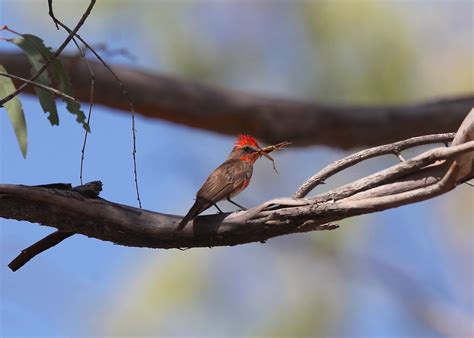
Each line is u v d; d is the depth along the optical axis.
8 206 5.98
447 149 5.84
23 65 10.85
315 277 13.70
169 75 12.25
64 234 6.32
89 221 6.12
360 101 13.38
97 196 6.15
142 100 11.99
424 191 5.79
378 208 5.90
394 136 12.54
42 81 7.12
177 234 6.16
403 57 13.43
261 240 6.19
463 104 12.48
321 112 12.32
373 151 6.42
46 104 7.12
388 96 13.37
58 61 7.21
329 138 12.38
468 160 5.83
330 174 6.47
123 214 6.14
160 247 6.30
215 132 12.66
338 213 5.95
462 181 5.95
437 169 5.95
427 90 13.80
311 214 5.97
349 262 14.23
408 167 5.93
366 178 6.02
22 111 7.04
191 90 12.12
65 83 7.23
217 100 12.20
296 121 12.42
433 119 12.41
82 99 11.91
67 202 6.02
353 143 12.55
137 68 12.04
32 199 5.98
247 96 12.30
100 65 11.74
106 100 11.92
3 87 7.00
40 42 7.23
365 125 12.43
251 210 6.09
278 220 6.04
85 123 6.72
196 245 6.25
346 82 13.47
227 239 6.18
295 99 12.59
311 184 6.45
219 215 6.16
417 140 6.41
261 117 12.26
